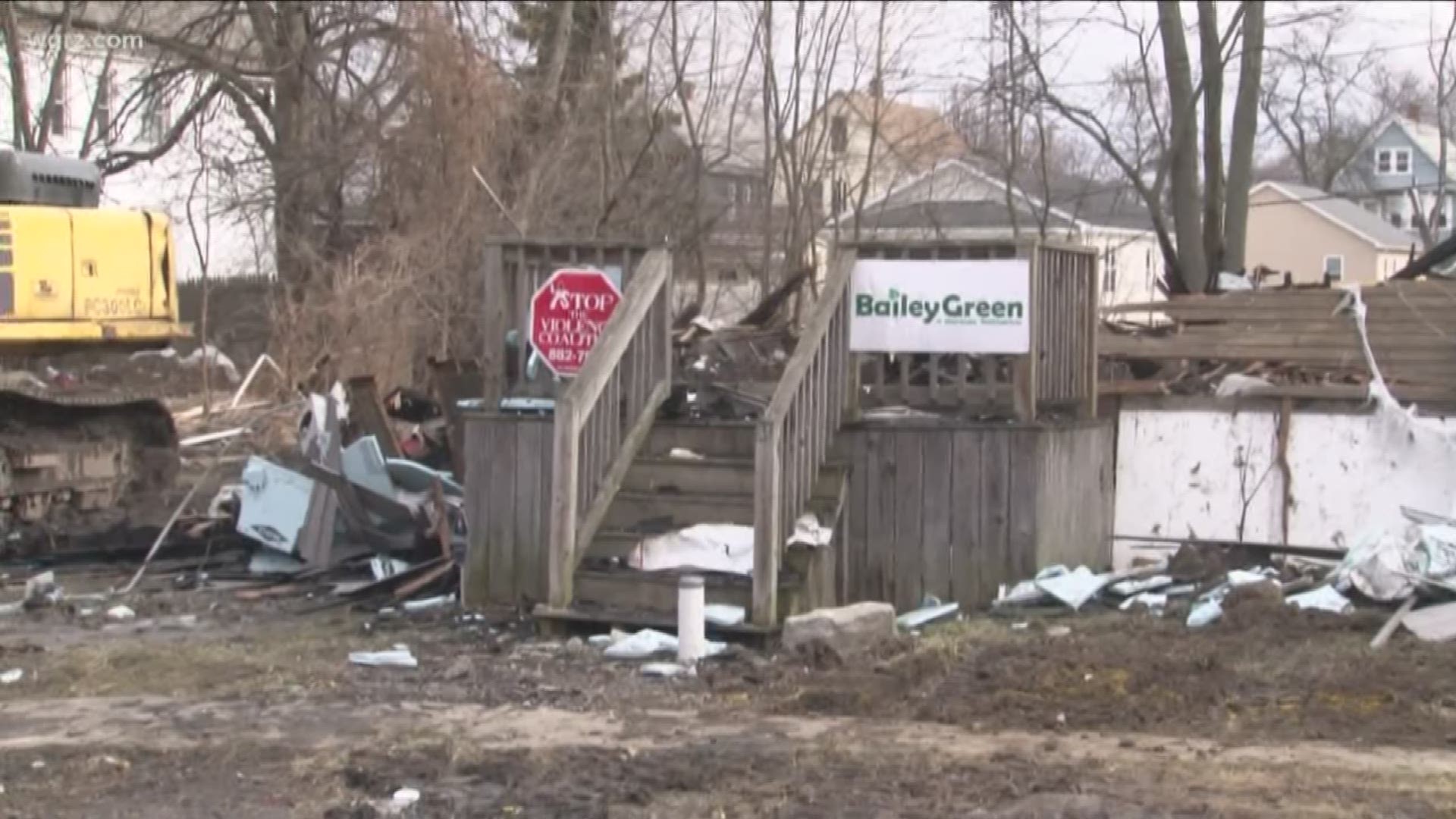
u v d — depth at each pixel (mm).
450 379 14797
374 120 26828
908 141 40188
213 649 9406
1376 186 57781
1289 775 6559
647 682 8438
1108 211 43844
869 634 8859
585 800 6375
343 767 6906
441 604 10617
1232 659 8469
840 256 10336
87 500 15664
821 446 9961
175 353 29656
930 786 6488
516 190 24750
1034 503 9969
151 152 29500
